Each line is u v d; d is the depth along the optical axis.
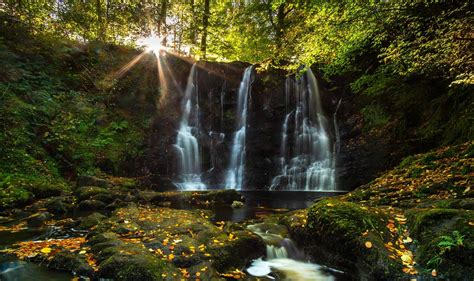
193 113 15.50
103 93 13.91
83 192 8.27
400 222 4.46
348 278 4.27
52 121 11.16
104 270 3.72
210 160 15.04
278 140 15.15
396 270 3.67
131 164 12.55
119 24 17.22
